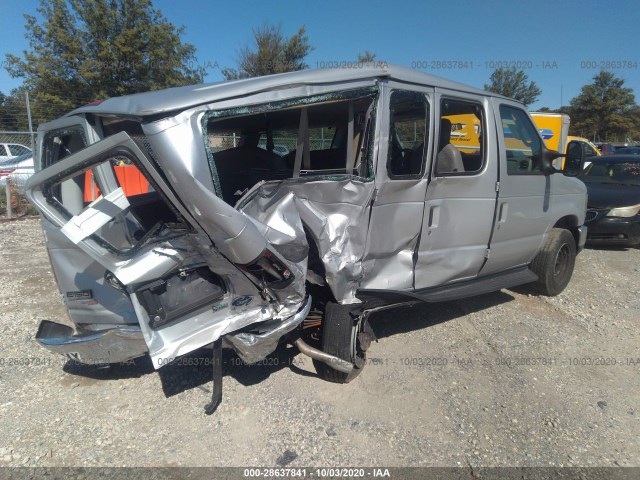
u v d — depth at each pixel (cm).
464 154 461
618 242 815
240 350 306
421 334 468
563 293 598
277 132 470
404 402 355
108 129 349
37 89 1986
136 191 415
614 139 4772
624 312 545
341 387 371
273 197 315
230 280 300
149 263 287
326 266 337
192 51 2175
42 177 258
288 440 312
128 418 332
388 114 359
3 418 331
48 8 1975
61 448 302
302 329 373
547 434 325
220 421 329
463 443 314
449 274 439
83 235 266
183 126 272
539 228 530
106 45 1969
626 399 370
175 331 293
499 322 502
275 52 2544
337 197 341
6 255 758
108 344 314
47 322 349
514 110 491
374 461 296
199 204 271
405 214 387
